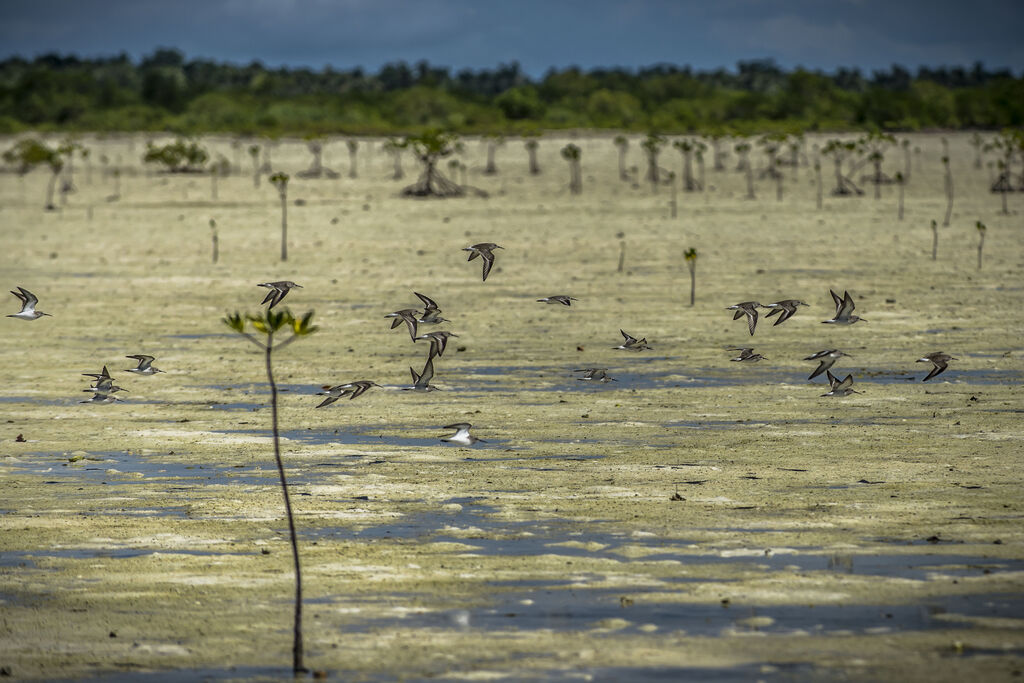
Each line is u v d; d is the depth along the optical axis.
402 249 135.25
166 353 78.38
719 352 76.31
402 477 46.59
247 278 114.75
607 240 142.12
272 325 29.58
